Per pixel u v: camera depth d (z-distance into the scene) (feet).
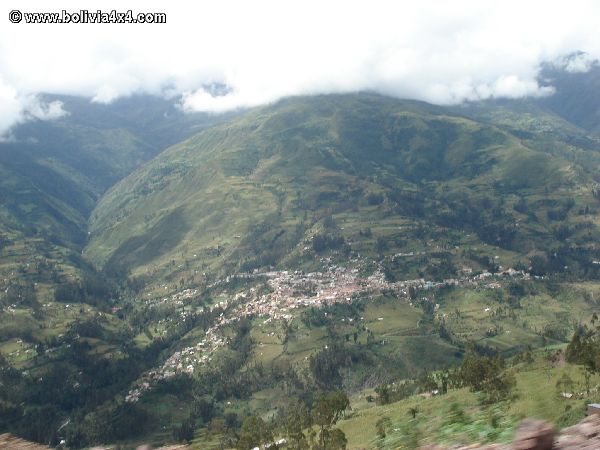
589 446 36.60
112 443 516.73
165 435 526.16
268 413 555.28
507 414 106.42
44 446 58.39
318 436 294.87
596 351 250.78
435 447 57.93
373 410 364.17
